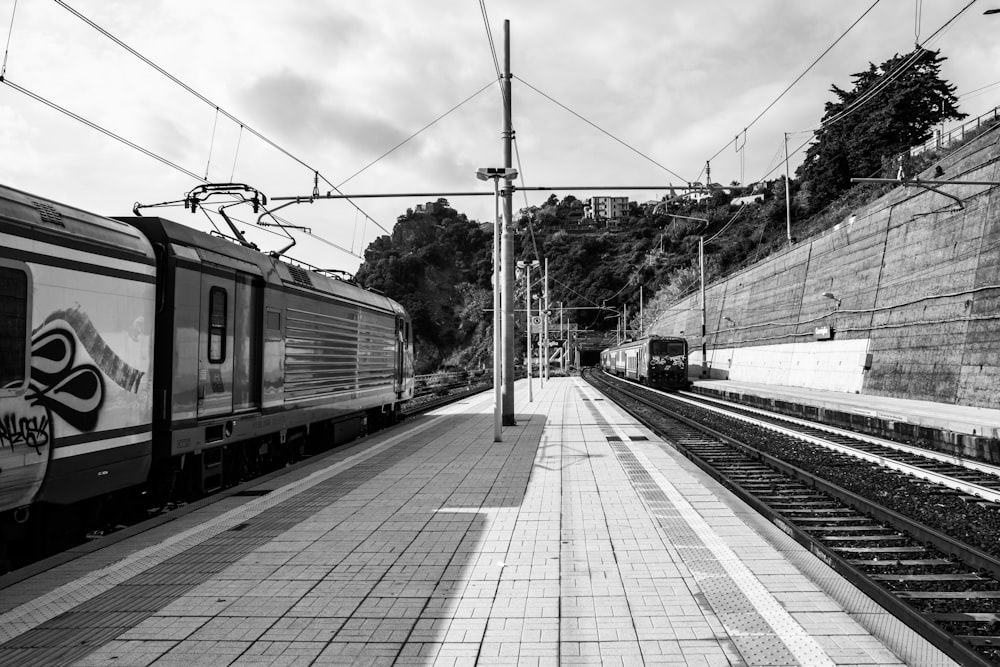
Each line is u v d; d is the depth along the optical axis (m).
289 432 12.51
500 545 6.61
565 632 4.49
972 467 12.35
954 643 4.09
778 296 42.16
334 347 14.43
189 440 8.52
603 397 34.56
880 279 30.52
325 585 5.50
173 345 8.16
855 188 47.06
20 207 5.95
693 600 5.05
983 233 23.94
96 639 4.46
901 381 27.06
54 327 6.23
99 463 6.81
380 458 12.57
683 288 76.38
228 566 6.02
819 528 7.61
